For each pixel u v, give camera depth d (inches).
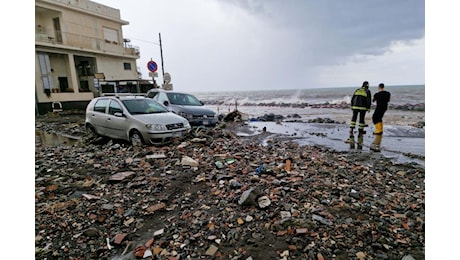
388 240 113.3
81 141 344.8
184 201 153.9
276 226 122.0
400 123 561.6
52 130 478.9
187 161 221.8
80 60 1032.8
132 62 1205.7
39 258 105.7
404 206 149.6
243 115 635.5
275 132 455.5
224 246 110.5
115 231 125.2
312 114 864.3
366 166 235.3
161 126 295.6
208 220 131.2
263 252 105.0
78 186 176.9
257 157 255.6
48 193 166.1
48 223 131.0
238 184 171.9
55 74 912.9
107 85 936.9
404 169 226.4
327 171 210.2
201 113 442.0
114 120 319.3
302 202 149.2
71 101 899.4
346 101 1370.6
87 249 112.3
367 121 627.5
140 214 140.3
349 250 106.2
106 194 165.5
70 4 923.4
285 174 199.3
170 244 113.3
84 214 140.3
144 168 213.3
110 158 244.2
